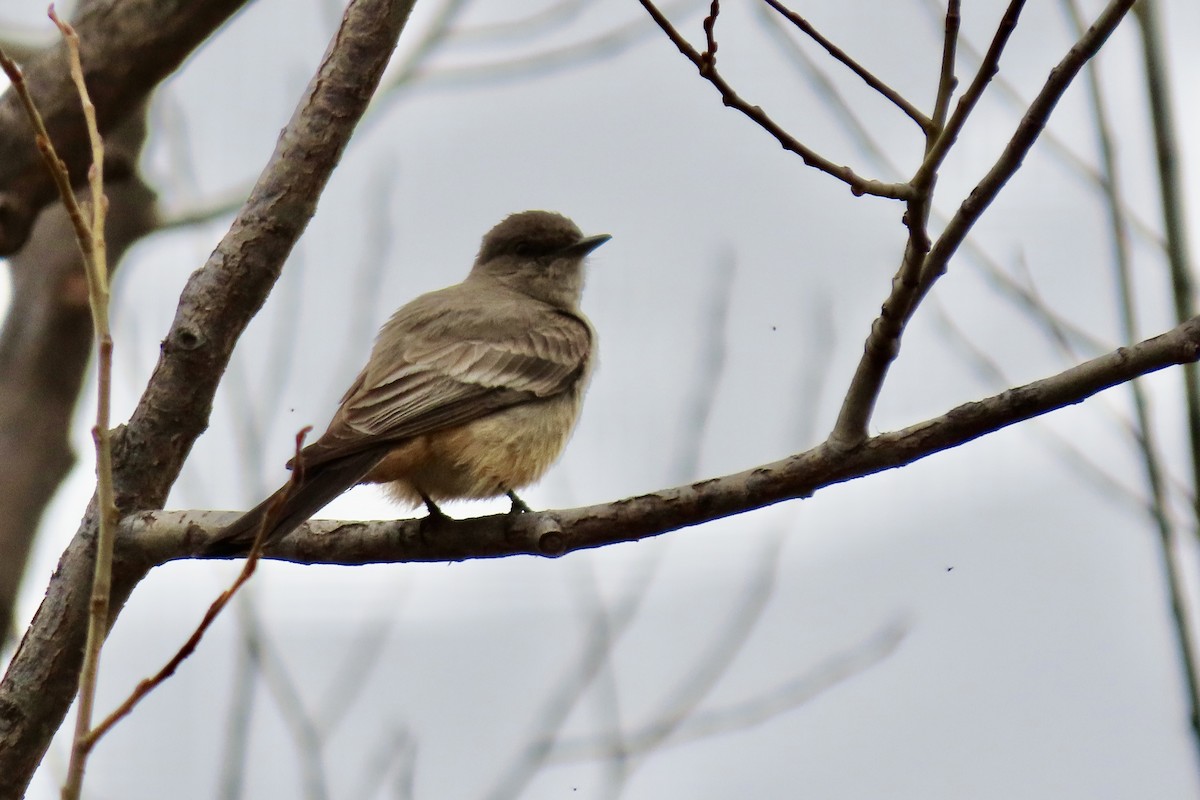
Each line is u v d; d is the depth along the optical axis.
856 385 8.57
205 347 9.99
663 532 9.55
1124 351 8.33
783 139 7.77
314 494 10.80
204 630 6.36
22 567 14.70
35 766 9.66
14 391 15.29
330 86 10.12
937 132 7.86
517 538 9.87
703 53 7.77
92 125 7.05
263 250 10.05
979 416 8.58
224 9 11.66
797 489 9.06
